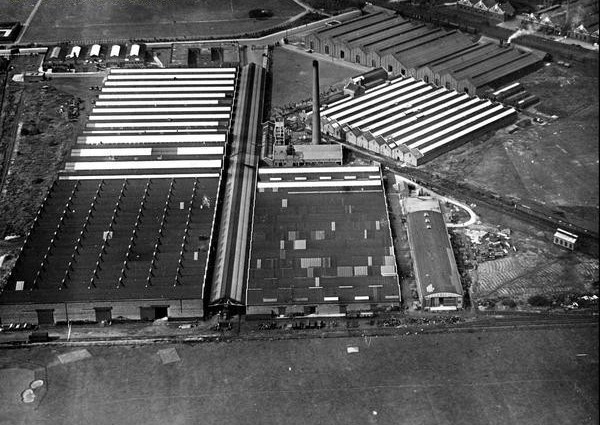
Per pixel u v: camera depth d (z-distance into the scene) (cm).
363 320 17088
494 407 14375
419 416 14188
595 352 15762
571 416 14125
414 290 17975
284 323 16962
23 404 14562
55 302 16888
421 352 15912
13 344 16275
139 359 15800
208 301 17538
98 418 14188
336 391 14838
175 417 14212
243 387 14975
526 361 15562
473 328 16675
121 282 17450
